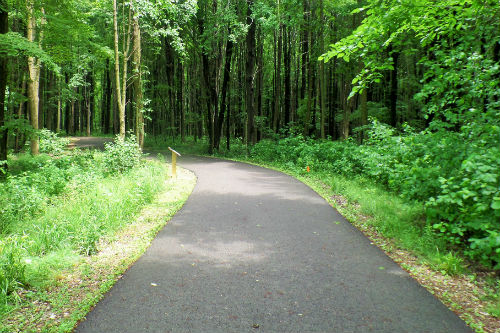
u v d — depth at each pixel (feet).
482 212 15.25
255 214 24.94
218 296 12.63
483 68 21.38
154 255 16.85
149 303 12.12
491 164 15.30
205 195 31.71
